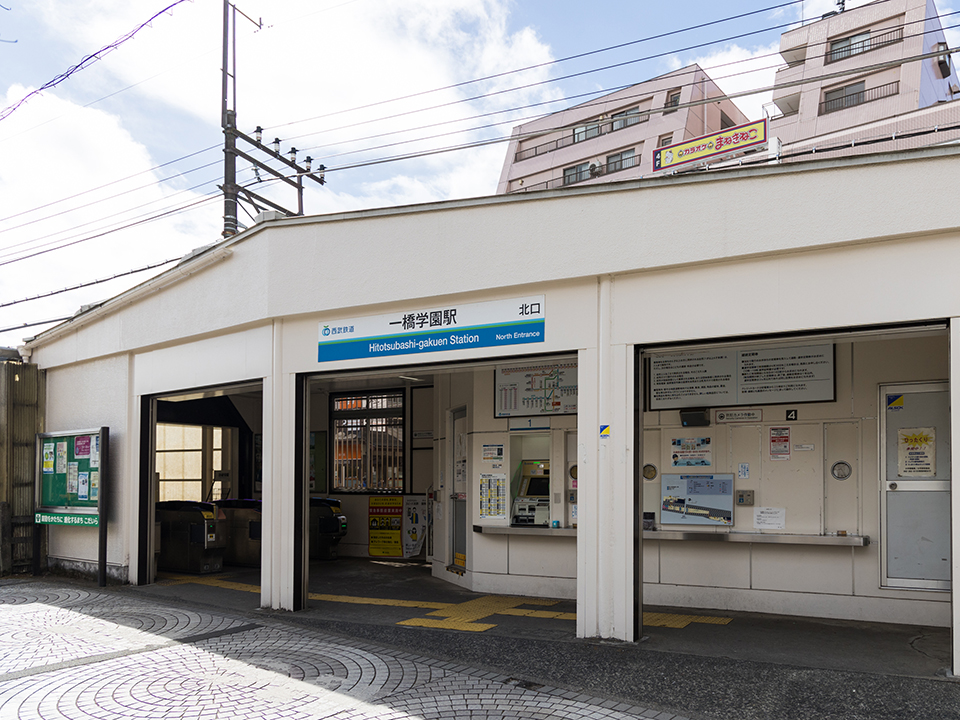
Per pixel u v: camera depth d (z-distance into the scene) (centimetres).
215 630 711
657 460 822
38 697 512
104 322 1098
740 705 478
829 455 745
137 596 923
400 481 1262
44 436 1144
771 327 588
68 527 1135
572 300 671
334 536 1235
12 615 802
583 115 4700
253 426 1444
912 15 3425
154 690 524
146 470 1032
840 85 3575
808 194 576
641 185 640
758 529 766
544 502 880
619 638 626
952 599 514
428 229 745
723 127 4438
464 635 666
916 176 540
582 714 468
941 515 696
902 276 546
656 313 633
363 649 628
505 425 900
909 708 462
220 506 1219
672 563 798
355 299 780
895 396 724
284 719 464
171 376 986
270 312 831
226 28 1730
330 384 1234
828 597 729
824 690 498
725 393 794
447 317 736
